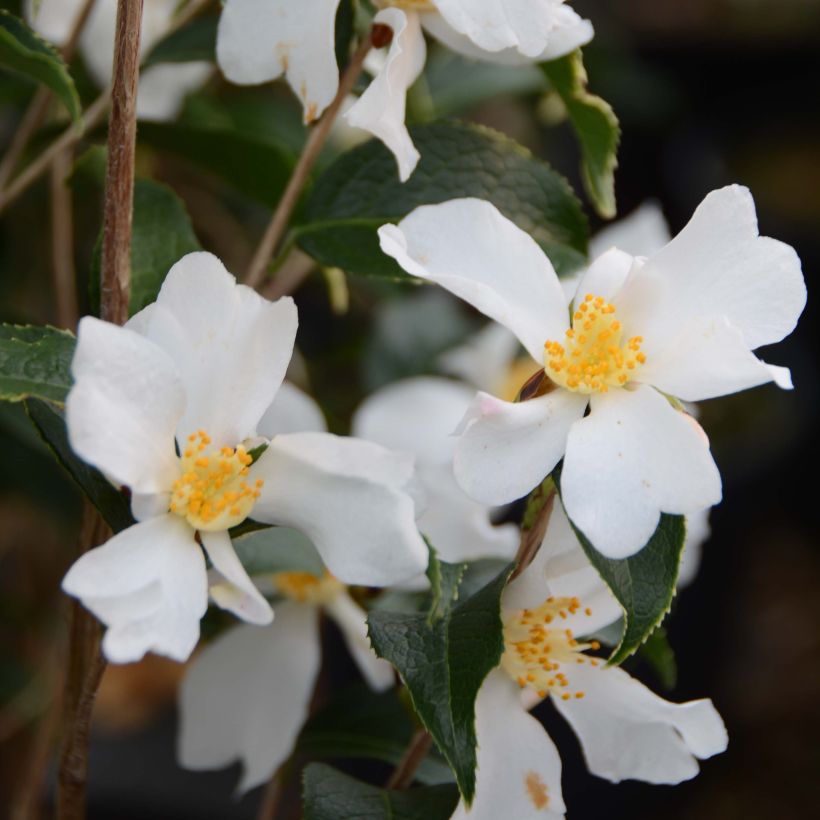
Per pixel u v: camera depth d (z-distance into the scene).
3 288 0.72
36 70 0.48
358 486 0.43
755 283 0.45
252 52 0.46
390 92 0.46
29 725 0.78
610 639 0.51
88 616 0.47
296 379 0.72
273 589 0.56
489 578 0.53
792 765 1.13
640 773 0.47
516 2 0.45
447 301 0.74
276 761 0.55
